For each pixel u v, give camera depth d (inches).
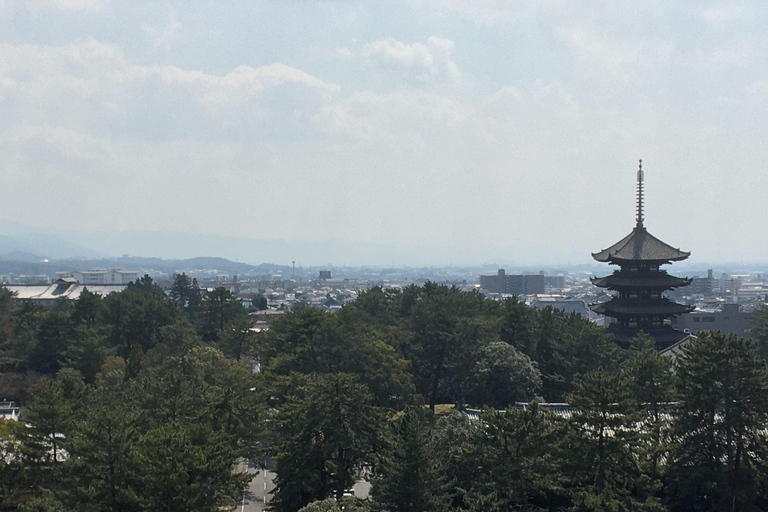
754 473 3284.9
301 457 3474.4
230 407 3730.3
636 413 3078.2
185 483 2677.2
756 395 3240.7
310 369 5004.9
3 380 5787.4
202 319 7573.8
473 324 5561.0
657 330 6141.7
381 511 2883.9
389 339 5821.9
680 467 3287.4
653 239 6412.4
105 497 2701.8
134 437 2910.9
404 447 2888.8
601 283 6427.2
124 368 5551.2
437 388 6003.9
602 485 3029.0
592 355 5123.0
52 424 3250.5
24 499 3250.5
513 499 2908.5
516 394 4822.8
